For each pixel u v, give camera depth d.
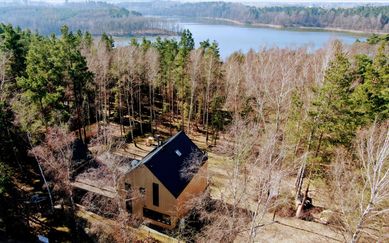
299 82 39.81
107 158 25.06
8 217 22.97
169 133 46.06
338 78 23.28
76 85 36.47
